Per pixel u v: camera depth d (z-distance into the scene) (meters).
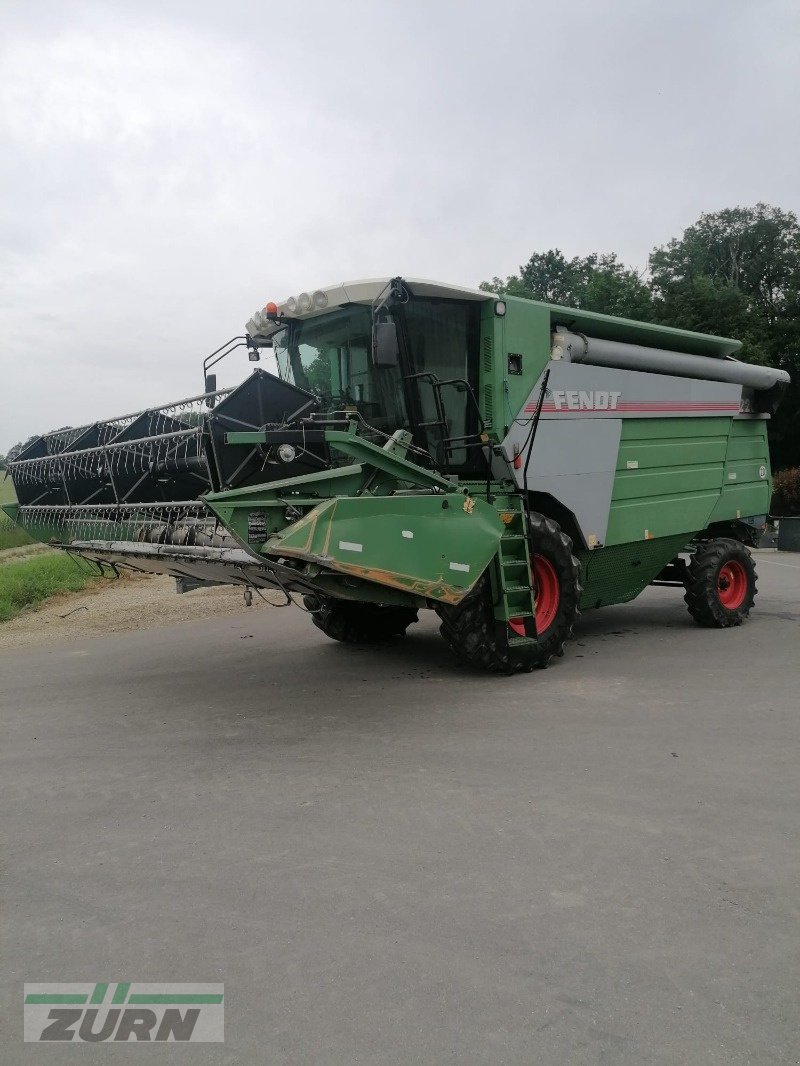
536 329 7.55
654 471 8.84
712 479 9.64
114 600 14.54
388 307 6.54
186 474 6.66
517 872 3.60
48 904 3.45
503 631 7.01
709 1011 2.66
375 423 7.23
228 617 11.80
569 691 6.70
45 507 8.23
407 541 6.13
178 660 8.67
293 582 6.06
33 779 5.04
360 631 8.96
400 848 3.87
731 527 10.66
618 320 8.42
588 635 9.32
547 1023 2.61
